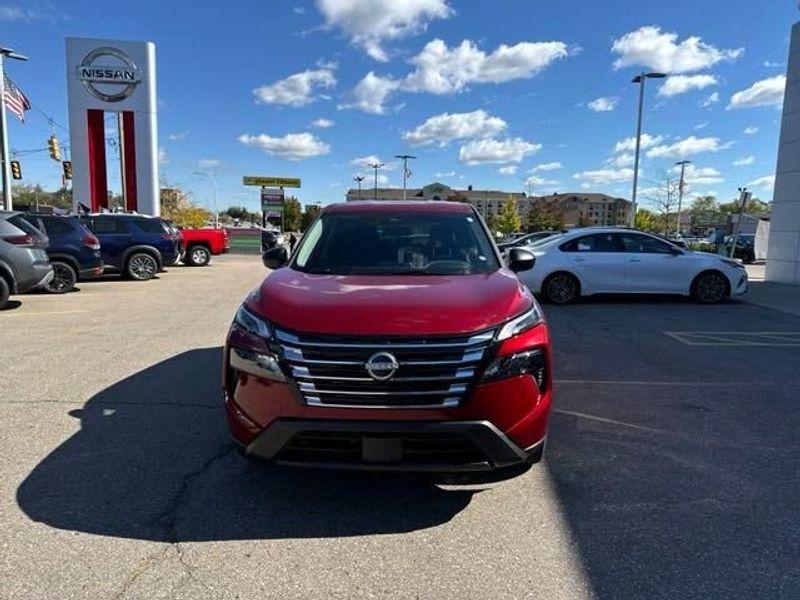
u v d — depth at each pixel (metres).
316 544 3.04
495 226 83.56
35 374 6.05
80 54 26.16
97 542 3.02
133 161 27.11
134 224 16.98
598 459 4.12
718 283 11.90
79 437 4.38
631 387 5.86
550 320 9.84
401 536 3.13
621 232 12.04
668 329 9.01
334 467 3.08
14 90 23.80
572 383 5.99
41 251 10.80
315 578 2.76
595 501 3.52
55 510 3.33
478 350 3.08
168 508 3.38
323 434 3.05
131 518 3.26
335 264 4.34
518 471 3.25
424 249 4.51
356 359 3.04
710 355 7.25
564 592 2.67
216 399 5.29
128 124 26.94
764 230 34.72
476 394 3.05
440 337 3.06
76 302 11.59
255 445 3.17
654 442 4.43
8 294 10.29
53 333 8.24
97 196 27.20
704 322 9.66
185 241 23.20
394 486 3.68
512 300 3.48
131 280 16.66
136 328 8.66
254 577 2.76
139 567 2.82
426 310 3.22
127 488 3.61
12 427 4.57
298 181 59.34
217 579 2.73
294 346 3.10
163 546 3.00
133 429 4.55
